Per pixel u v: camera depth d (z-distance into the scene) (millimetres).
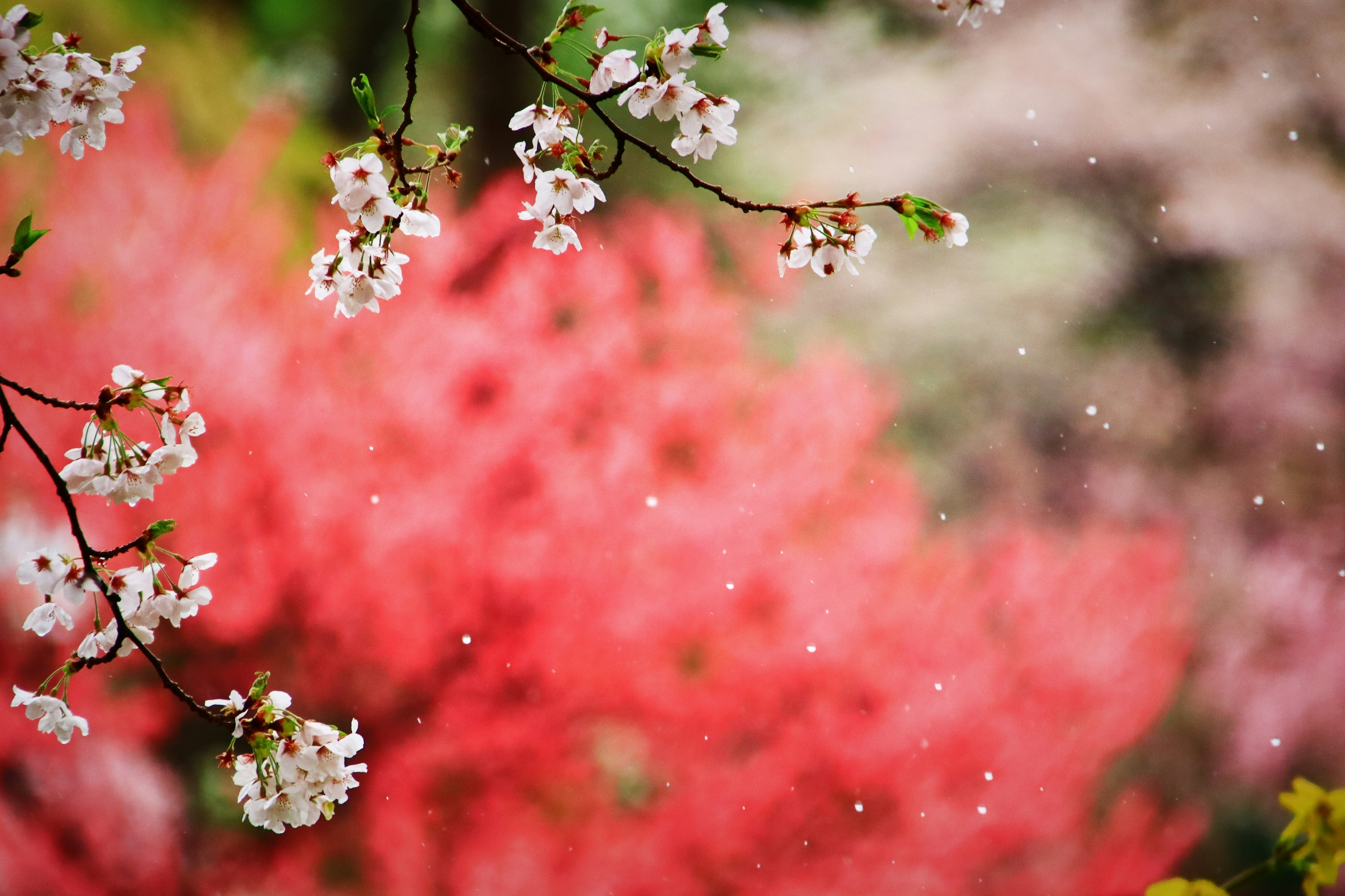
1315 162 9344
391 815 3998
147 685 4414
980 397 8547
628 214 8336
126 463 1867
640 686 4254
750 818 3994
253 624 4180
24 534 4188
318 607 4211
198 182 4848
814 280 8836
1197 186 9242
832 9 10695
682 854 3949
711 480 4672
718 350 5527
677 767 4309
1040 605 4695
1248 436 8336
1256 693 6555
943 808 4121
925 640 4535
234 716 1853
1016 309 8906
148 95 6742
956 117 9773
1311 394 8445
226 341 4293
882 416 5430
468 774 4121
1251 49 9711
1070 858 4453
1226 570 7449
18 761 4051
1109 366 8664
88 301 4551
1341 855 1741
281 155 6996
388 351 4605
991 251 9234
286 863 4172
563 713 4168
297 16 9031
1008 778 4215
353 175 1852
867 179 9586
